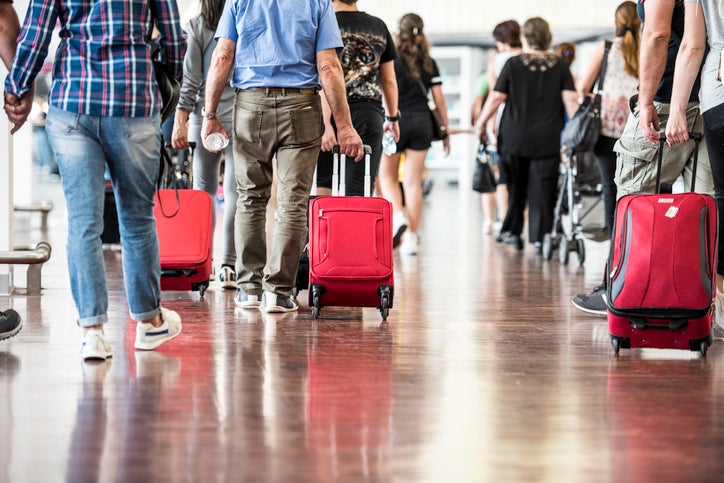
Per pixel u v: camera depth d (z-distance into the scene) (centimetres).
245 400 489
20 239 1427
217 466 388
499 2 2483
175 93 583
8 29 571
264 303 772
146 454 402
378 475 379
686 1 639
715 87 635
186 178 1134
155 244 599
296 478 374
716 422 459
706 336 609
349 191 889
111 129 556
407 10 2505
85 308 575
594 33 2625
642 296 604
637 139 720
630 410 479
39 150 2681
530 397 502
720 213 671
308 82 742
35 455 400
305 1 733
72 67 553
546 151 1311
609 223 970
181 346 627
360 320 743
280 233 758
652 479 378
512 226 1412
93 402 482
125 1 554
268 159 765
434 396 502
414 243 1329
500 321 749
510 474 382
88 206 566
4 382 521
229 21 747
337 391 510
